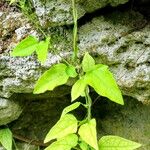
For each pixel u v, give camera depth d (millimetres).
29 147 668
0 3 575
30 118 667
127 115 660
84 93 458
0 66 553
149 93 543
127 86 540
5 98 586
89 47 527
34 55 539
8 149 625
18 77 556
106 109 672
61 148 435
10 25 562
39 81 447
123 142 435
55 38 537
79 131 420
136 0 538
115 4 518
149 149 648
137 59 526
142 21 536
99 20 534
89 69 421
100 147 436
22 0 531
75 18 465
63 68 453
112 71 541
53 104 654
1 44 556
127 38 526
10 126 650
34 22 524
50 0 503
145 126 649
